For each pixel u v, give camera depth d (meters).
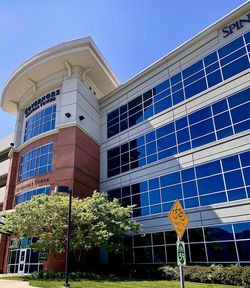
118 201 24.92
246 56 21.53
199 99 23.70
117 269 22.56
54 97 32.31
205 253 19.38
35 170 29.92
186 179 22.41
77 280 18.02
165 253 21.91
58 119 30.50
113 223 21.55
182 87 25.64
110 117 32.75
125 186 27.61
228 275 15.80
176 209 7.30
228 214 19.03
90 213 20.70
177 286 14.49
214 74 23.36
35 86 34.28
